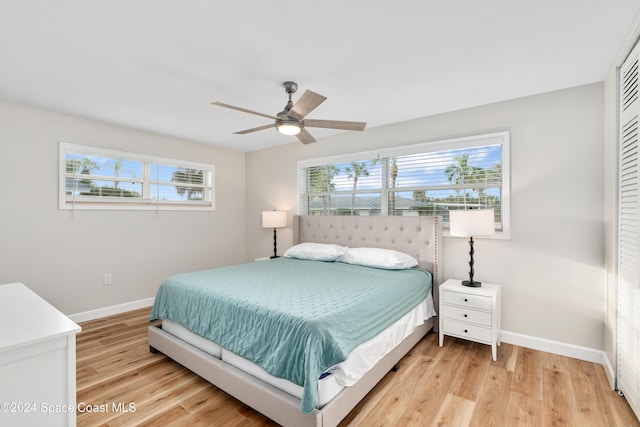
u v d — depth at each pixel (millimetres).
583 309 2539
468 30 1792
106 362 2500
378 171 3768
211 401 1988
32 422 1112
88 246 3484
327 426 1556
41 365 1129
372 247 3623
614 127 2127
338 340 1653
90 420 1787
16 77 2402
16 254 3006
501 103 2906
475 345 2836
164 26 1752
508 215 2861
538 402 1960
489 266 2971
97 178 3564
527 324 2779
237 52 2031
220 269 3127
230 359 2047
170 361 2527
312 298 2055
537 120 2732
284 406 1626
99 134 3539
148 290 4000
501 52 2035
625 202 1965
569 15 1651
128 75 2363
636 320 1763
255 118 3395
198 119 3445
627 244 1922
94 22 1710
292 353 1630
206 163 4660
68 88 2613
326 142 4203
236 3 1552
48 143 3184
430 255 3199
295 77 2389
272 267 3227
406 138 3484
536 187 2734
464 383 2180
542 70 2289
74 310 3375
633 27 1711
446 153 3281
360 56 2086
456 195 3221
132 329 3205
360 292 2205
